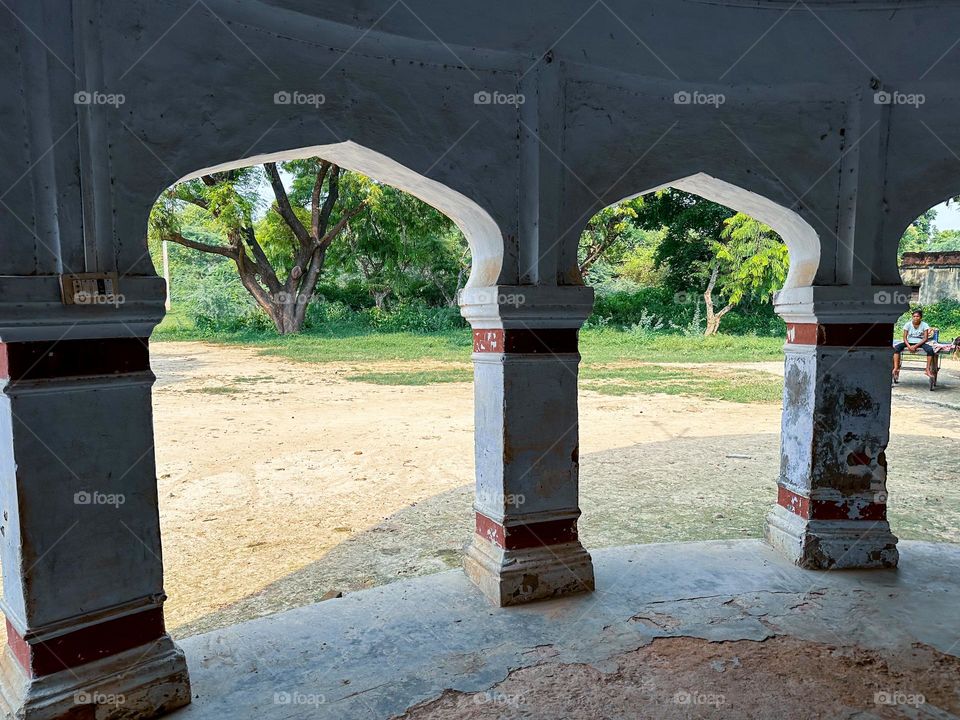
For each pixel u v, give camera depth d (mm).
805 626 3002
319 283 25438
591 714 2393
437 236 22922
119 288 2330
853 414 3604
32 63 2213
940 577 3508
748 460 6391
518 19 3127
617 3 3289
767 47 3471
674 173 3455
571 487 3385
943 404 9219
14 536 2275
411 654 2793
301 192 21719
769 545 3939
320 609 3186
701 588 3387
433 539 4332
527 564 3260
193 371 13414
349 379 12203
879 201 3545
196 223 26078
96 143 2328
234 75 2627
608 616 3107
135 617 2473
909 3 3467
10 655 2467
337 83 2850
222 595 3547
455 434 7527
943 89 3518
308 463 6227
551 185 3230
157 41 2451
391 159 2990
